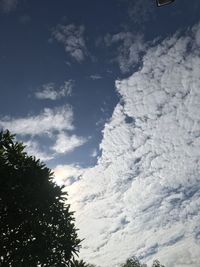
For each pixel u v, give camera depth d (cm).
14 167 2269
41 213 2167
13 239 2114
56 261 2139
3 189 2095
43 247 2092
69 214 2253
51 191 2195
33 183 2202
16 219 2125
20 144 2302
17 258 2044
